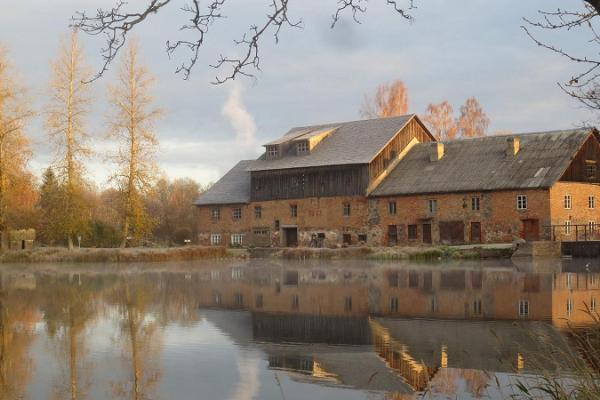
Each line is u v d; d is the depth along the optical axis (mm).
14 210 54844
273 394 10898
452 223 56875
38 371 12453
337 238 63375
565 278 27625
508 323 16547
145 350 14180
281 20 7344
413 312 18969
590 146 55344
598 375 8891
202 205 71812
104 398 10797
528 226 52938
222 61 7438
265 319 18125
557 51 7371
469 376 11641
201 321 17859
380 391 10945
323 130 69188
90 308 20562
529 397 9570
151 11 6918
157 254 47781
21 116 46656
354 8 7473
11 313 19625
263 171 68062
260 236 68125
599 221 55312
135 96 51531
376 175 62500
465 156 60188
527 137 58500
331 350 14062
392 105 78625
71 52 48531
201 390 11172
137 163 51656
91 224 60812
